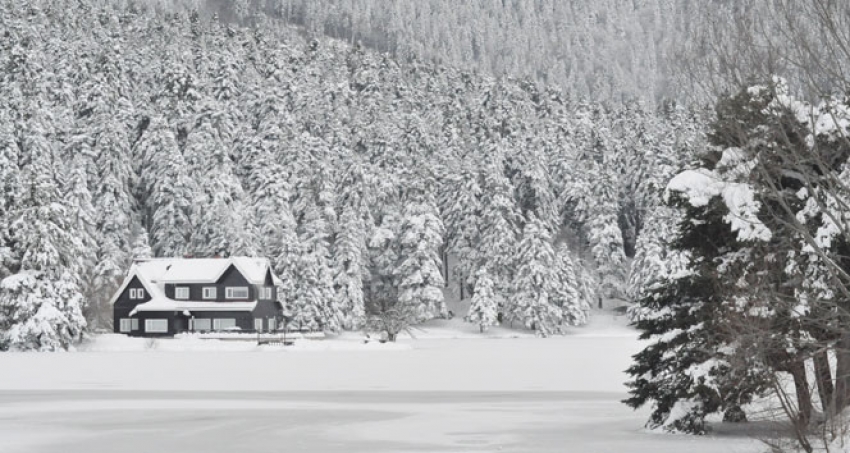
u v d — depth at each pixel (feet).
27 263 276.82
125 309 355.77
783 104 60.03
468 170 450.30
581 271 429.38
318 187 431.84
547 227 449.89
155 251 395.96
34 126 374.43
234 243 374.43
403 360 226.79
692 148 87.71
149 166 420.36
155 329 350.64
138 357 245.45
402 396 139.54
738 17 58.23
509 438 89.56
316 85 595.88
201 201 390.63
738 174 65.16
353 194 437.17
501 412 115.24
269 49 643.86
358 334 377.50
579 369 193.06
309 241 377.50
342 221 397.19
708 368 81.61
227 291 353.31
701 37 60.95
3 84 436.76
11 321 276.82
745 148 60.03
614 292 438.40
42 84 447.42
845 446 63.77
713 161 80.07
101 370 198.59
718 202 80.12
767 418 78.84
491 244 426.51
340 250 390.63
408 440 89.71
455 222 454.40
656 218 387.96
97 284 356.79
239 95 525.34
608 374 180.34
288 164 440.86
